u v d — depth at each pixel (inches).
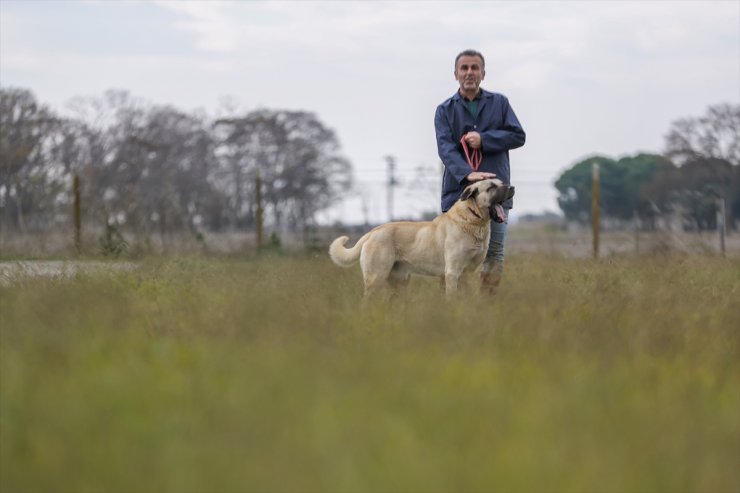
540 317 366.0
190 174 2839.6
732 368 323.9
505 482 200.5
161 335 370.6
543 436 228.1
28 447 221.9
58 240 1221.1
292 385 265.9
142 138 2532.0
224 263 819.4
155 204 1556.3
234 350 323.3
